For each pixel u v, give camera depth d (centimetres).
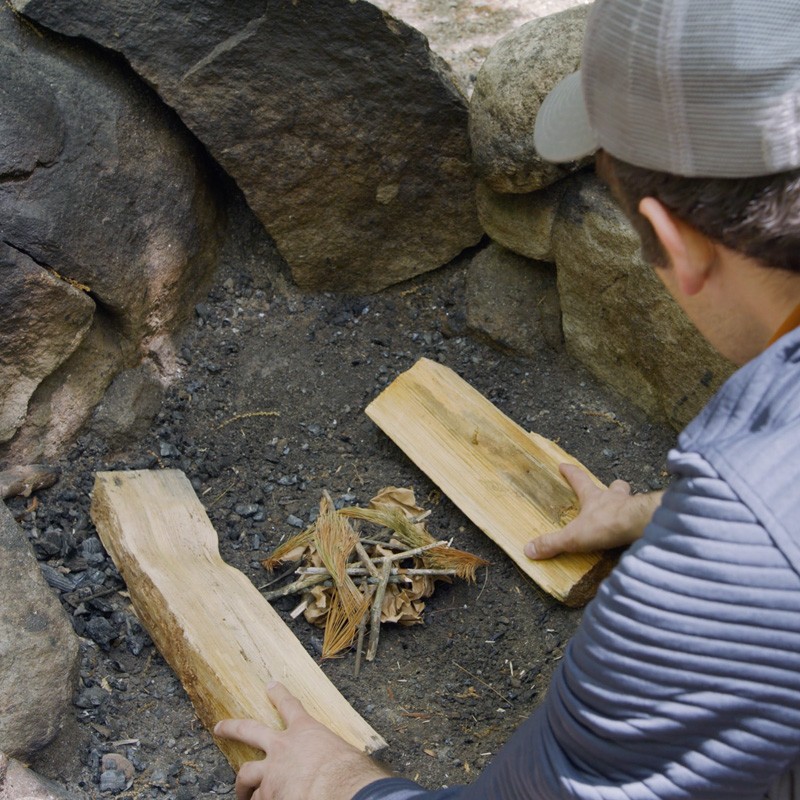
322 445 265
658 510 91
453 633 226
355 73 259
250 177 269
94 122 245
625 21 93
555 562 220
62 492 242
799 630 81
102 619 217
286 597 227
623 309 256
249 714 187
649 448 264
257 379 278
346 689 213
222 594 213
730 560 83
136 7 241
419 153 275
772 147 85
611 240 249
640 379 265
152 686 210
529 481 236
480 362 285
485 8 340
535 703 212
